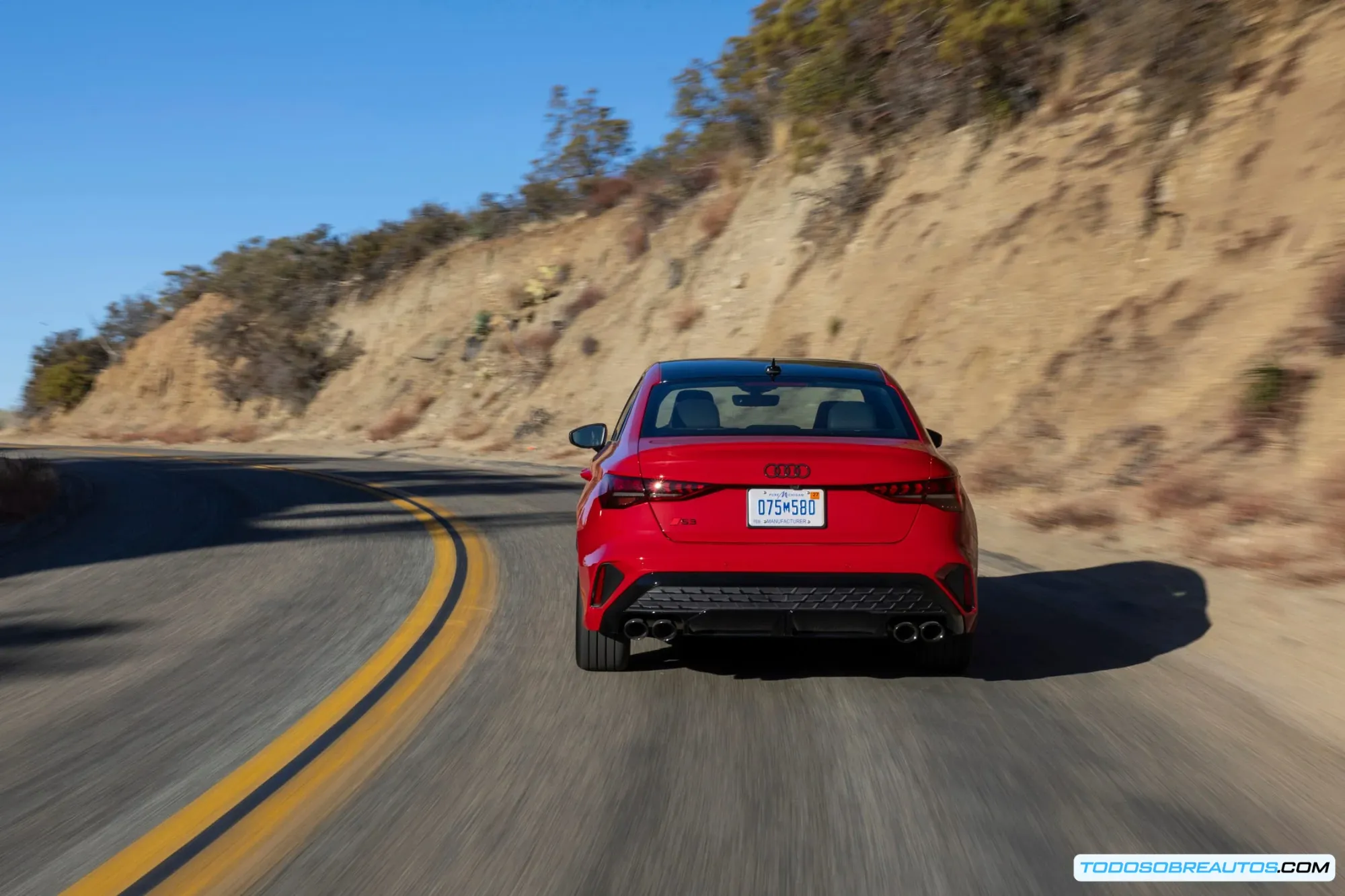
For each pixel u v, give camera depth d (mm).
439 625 7312
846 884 3402
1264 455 10109
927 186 21672
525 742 4805
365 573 9562
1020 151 19609
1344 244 11898
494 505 14836
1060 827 3834
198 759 4723
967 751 4633
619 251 34219
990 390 16125
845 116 24672
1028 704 5312
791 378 6234
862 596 5223
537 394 31047
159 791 4336
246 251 49031
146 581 9516
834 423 5871
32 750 4938
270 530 12852
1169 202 15461
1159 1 17281
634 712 5223
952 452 14969
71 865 3650
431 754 4680
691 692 5574
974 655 6262
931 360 17828
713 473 5234
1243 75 15680
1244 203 14195
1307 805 4023
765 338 23422
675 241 30797
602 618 5375
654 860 3572
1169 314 13812
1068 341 15320
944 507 5312
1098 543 9719
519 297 35750
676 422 5867
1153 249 15211
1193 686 5602
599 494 5477
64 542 12617
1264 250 13242
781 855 3609
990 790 4176
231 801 4191
